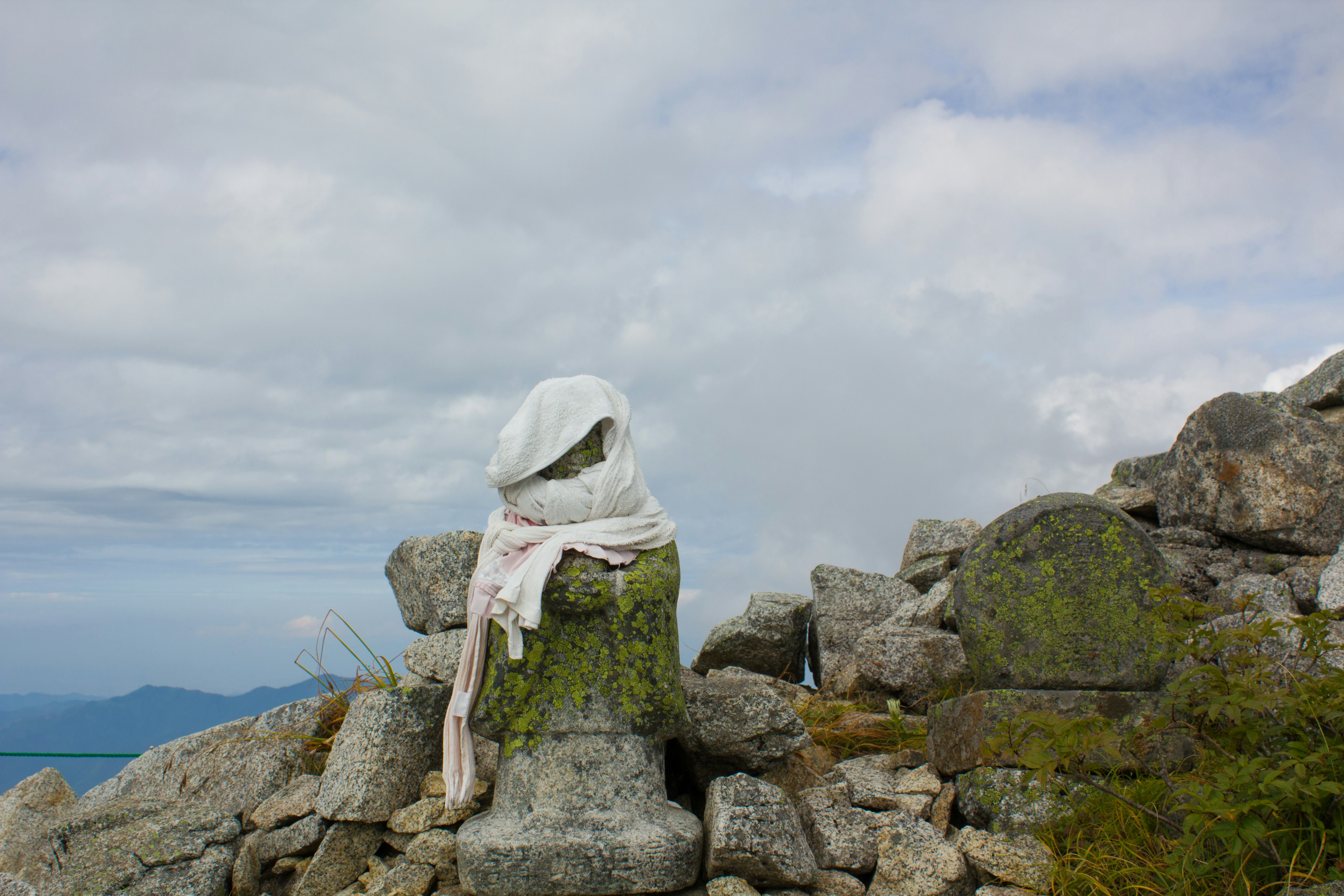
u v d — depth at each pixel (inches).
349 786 180.4
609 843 152.6
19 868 197.8
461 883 159.2
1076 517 192.9
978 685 201.3
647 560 176.6
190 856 179.9
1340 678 141.0
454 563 208.7
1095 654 186.4
